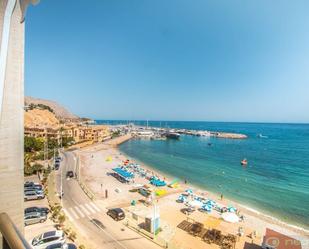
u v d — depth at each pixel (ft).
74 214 80.48
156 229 73.05
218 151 310.45
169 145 380.58
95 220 77.15
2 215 9.20
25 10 10.49
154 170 190.90
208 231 76.79
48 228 67.00
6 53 9.78
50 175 132.98
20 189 10.38
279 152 303.27
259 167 209.97
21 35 10.63
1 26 9.53
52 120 437.99
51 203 87.56
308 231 85.46
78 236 63.67
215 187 145.48
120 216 78.95
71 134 310.04
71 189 108.88
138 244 64.03
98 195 107.24
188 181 158.20
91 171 162.50
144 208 94.99
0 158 9.60
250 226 84.69
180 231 75.92
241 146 369.30
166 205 100.99
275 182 160.35
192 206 99.19
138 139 478.59
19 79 10.49
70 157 209.05
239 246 69.26
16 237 8.05
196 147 355.36
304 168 207.72
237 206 109.81
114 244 62.80
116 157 238.68
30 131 258.98
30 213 69.92
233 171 192.85
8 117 9.93
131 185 129.80
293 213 106.63
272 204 117.91
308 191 140.26
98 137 361.30
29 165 138.92
